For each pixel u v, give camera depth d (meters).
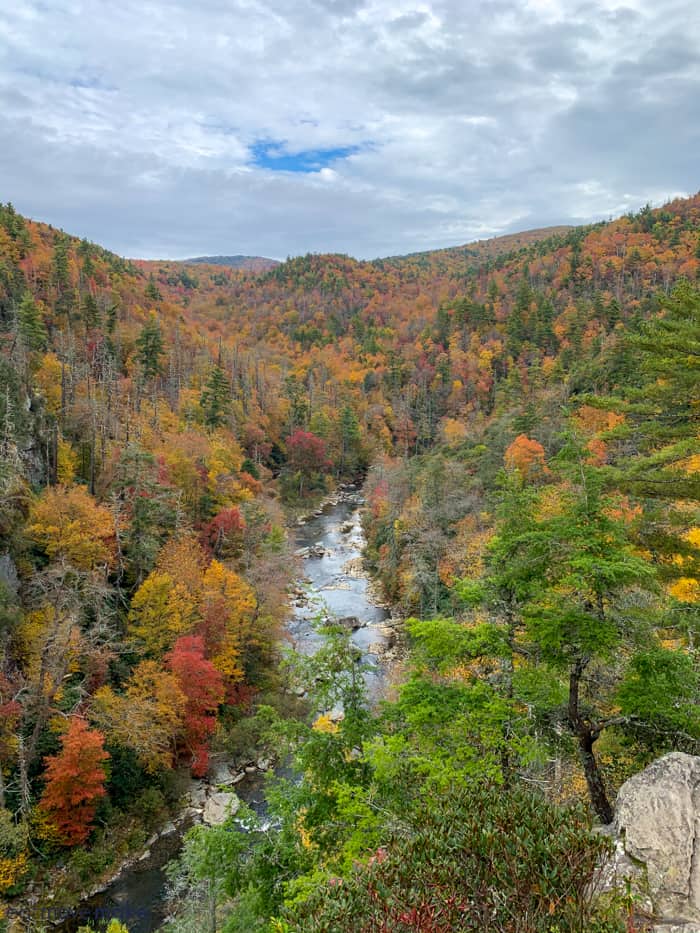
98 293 106.75
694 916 5.42
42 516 33.31
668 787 6.68
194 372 98.38
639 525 16.20
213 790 28.66
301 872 9.90
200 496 52.94
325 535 71.56
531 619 10.06
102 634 30.66
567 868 4.38
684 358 16.34
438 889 4.27
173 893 20.39
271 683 37.12
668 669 9.38
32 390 45.97
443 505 50.12
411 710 10.29
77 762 23.30
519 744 9.31
